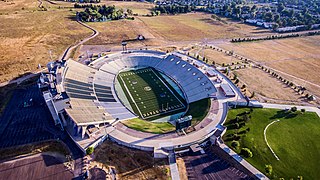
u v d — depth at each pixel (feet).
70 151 253.85
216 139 272.92
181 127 278.46
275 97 373.61
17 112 314.35
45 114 310.65
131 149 260.21
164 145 261.03
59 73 353.10
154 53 511.40
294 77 444.96
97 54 514.68
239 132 288.71
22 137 270.05
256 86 404.98
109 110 322.55
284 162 250.78
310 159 255.91
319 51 575.79
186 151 262.26
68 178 223.92
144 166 240.12
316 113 334.65
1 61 459.32
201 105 341.21
